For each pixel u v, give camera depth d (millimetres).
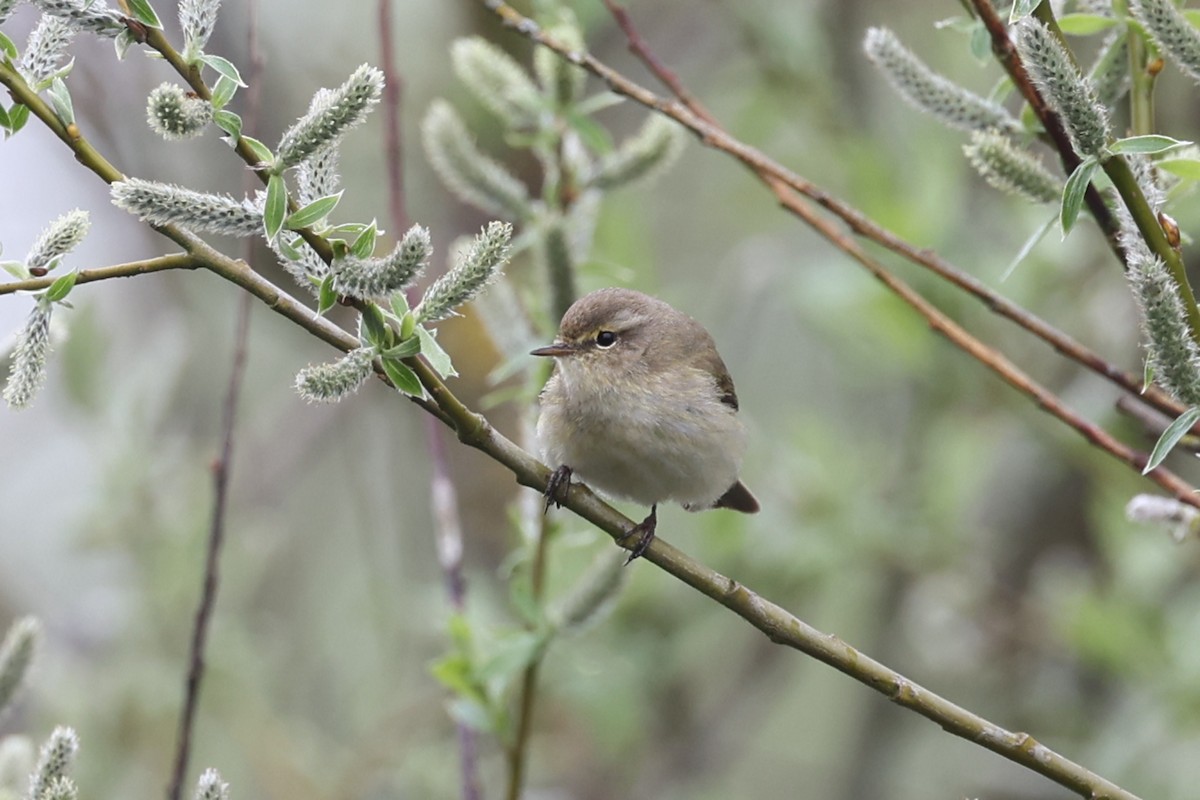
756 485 12758
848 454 13062
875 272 7270
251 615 13289
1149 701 10641
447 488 8570
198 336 13922
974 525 13375
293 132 4945
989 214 12867
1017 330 11859
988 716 12938
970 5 6688
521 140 8586
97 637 12367
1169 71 11719
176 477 12500
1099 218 6152
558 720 13055
